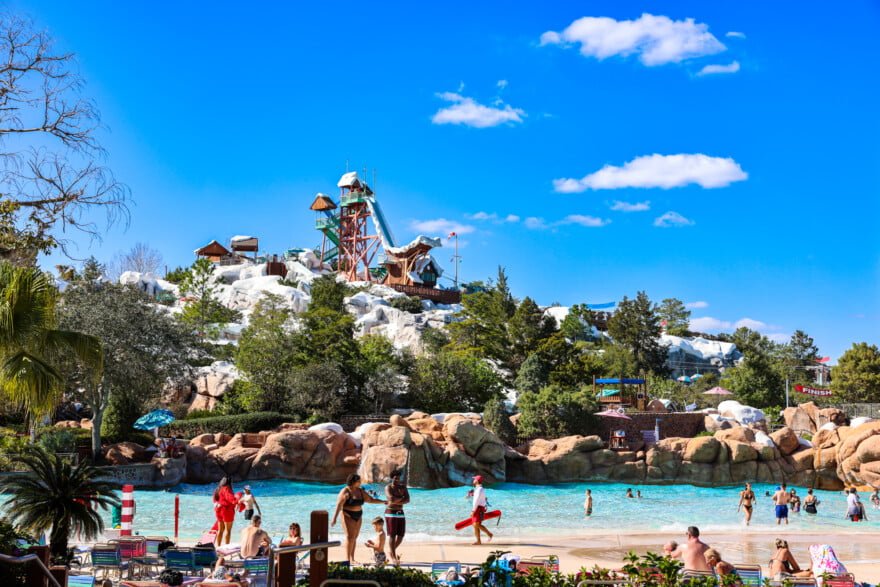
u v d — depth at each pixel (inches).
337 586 479.8
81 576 599.5
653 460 2203.5
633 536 1051.3
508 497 1769.2
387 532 725.3
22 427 1977.1
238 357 2687.0
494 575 479.8
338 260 5492.1
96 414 1877.5
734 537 1095.0
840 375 4266.7
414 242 5088.6
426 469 1950.1
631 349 4857.3
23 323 633.6
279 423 2378.2
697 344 6072.8
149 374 2021.4
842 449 2214.6
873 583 726.5
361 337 3169.3
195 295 4109.3
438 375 2874.0
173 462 1835.6
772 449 2258.9
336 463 1995.6
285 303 3855.8
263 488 1843.0
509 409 2930.6
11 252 671.1
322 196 5516.7
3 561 412.8
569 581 477.4
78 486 658.2
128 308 2027.6
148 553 718.5
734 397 3777.1
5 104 648.4
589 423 2561.5
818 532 1176.2
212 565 650.8
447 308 4872.0
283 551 382.0
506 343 3457.2
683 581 467.5
